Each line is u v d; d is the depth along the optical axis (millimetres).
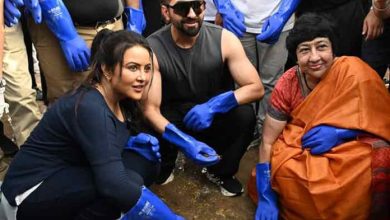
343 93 1815
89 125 1487
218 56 2049
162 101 2168
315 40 1760
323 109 1846
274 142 2025
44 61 2270
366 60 2402
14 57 2111
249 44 2533
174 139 1936
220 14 2463
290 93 1946
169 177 2303
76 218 1651
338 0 2287
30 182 1586
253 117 2084
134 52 1511
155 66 2012
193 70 2055
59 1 2041
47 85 2369
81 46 2117
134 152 1839
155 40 2045
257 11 2430
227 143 2146
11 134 2682
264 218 1912
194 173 2383
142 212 1587
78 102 1506
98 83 1589
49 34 2180
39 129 1602
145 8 2791
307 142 1845
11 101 2156
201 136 2195
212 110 1990
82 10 2137
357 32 2375
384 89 1864
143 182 1773
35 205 1589
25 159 1606
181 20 1889
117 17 2303
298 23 1813
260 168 2008
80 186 1589
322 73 1837
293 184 1818
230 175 2201
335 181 1748
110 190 1498
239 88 2051
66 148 1579
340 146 1790
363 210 1760
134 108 1803
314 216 1799
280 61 2494
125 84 1541
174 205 2156
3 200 1627
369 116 1798
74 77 2301
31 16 2133
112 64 1516
